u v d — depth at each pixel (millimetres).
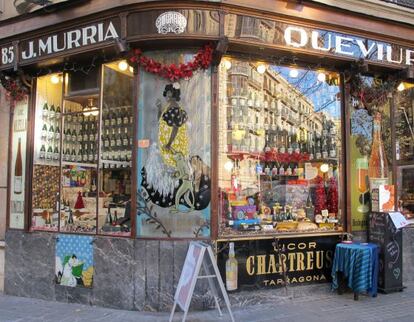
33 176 7898
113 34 6672
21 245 7758
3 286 7977
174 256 6559
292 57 7320
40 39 7355
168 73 6688
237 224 7016
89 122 7516
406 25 7949
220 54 6617
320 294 7355
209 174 6730
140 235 6711
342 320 6113
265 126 7410
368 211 7996
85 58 7258
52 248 7445
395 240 7574
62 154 7742
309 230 7453
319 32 7195
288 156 7574
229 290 6715
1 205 8484
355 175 7977
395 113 8586
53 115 7844
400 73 8086
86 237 7133
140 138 6812
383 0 7988
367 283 7070
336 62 7602
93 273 7020
